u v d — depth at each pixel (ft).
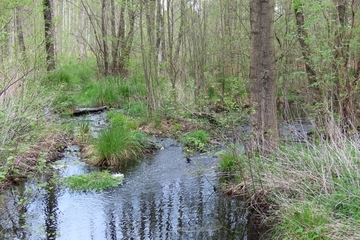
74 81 48.01
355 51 22.84
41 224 15.89
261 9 18.62
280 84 35.17
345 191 13.88
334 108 22.38
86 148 25.98
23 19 27.07
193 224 16.03
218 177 21.11
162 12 40.88
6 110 19.62
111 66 53.62
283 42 31.04
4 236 14.75
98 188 19.90
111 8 52.70
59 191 19.40
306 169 16.37
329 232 12.07
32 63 25.07
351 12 23.02
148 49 34.35
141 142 27.09
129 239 14.78
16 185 19.52
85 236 14.98
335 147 16.49
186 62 44.55
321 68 23.45
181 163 24.02
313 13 21.98
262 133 18.37
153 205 17.93
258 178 17.08
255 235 14.90
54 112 32.63
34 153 22.70
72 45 89.15
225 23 42.68
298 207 14.14
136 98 41.04
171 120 34.40
